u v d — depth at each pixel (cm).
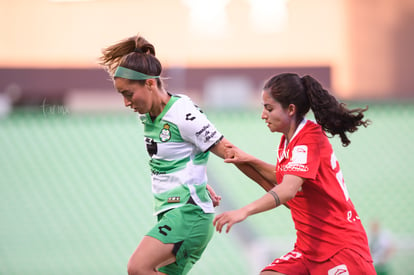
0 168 3069
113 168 3055
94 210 2989
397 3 5756
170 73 5294
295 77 1240
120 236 2906
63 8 5256
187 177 1285
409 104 2880
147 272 1220
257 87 5412
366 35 5744
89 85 4884
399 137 3145
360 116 1239
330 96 1233
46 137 3088
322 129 1241
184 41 5469
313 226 1245
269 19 5694
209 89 5247
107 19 5344
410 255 2659
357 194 3161
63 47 5209
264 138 3173
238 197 3128
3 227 2912
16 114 3112
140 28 5391
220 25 5575
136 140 3088
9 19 5209
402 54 5703
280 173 1279
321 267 1246
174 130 1267
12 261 2761
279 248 2564
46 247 2842
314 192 1227
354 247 1223
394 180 3161
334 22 5728
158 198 1311
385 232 2500
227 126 3159
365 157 3203
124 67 1235
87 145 3083
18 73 4828
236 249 2856
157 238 1239
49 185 3038
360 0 5741
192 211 1281
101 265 2753
